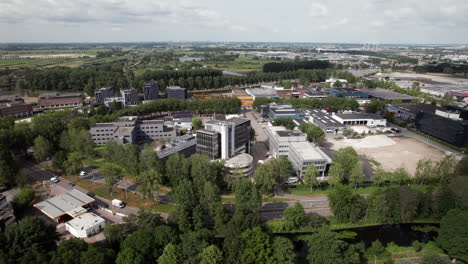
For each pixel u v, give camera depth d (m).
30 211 181.38
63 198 186.12
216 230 163.25
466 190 172.38
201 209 163.88
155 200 196.88
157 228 144.00
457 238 143.38
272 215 184.12
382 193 180.00
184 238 140.25
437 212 178.50
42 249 133.00
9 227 136.00
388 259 149.38
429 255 138.25
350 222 178.50
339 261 130.25
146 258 132.88
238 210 158.75
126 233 152.62
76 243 131.00
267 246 133.50
